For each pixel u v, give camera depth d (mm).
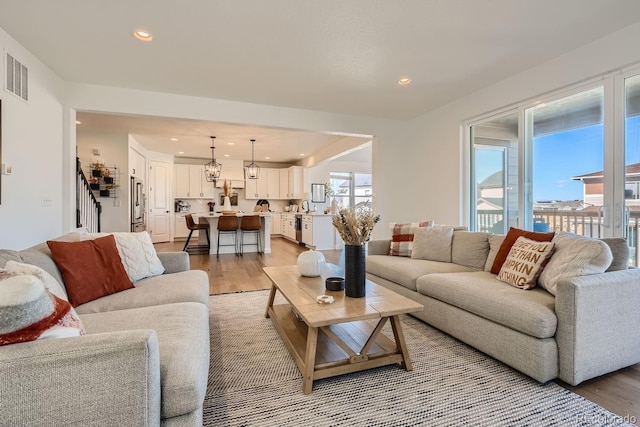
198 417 1131
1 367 824
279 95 4055
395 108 4617
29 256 1658
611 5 2232
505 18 2389
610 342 1804
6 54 2551
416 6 2236
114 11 2277
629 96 2578
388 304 1891
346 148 6324
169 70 3293
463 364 2014
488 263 2785
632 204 2580
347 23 2449
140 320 1515
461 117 4188
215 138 6508
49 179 3242
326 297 1937
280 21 2418
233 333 2512
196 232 9125
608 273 1882
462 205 4266
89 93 3637
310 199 9250
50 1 2158
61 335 972
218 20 2400
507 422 1469
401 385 1779
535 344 1750
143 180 7484
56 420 865
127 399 919
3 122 2508
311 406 1595
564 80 2977
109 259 2107
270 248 7348
